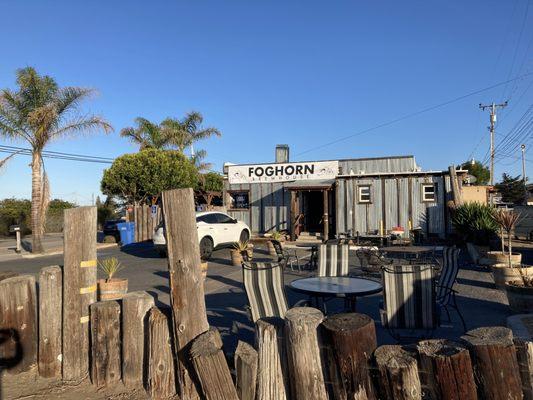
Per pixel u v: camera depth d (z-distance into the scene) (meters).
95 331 4.36
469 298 7.70
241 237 16.81
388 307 4.88
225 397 3.45
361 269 10.77
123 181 22.70
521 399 3.06
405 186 18.80
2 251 20.11
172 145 28.23
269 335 3.45
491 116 45.19
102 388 4.26
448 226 18.03
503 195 55.00
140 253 17.41
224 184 23.31
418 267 4.85
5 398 4.10
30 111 17.39
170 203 3.99
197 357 3.47
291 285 5.68
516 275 8.03
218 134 29.78
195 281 3.96
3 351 4.61
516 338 3.26
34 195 18.17
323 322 3.41
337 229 19.62
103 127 18.14
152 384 4.02
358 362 3.25
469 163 53.84
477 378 3.09
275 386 3.42
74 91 17.66
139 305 4.29
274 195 22.31
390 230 18.44
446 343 3.20
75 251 4.54
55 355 4.57
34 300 4.80
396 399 3.06
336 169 21.02
